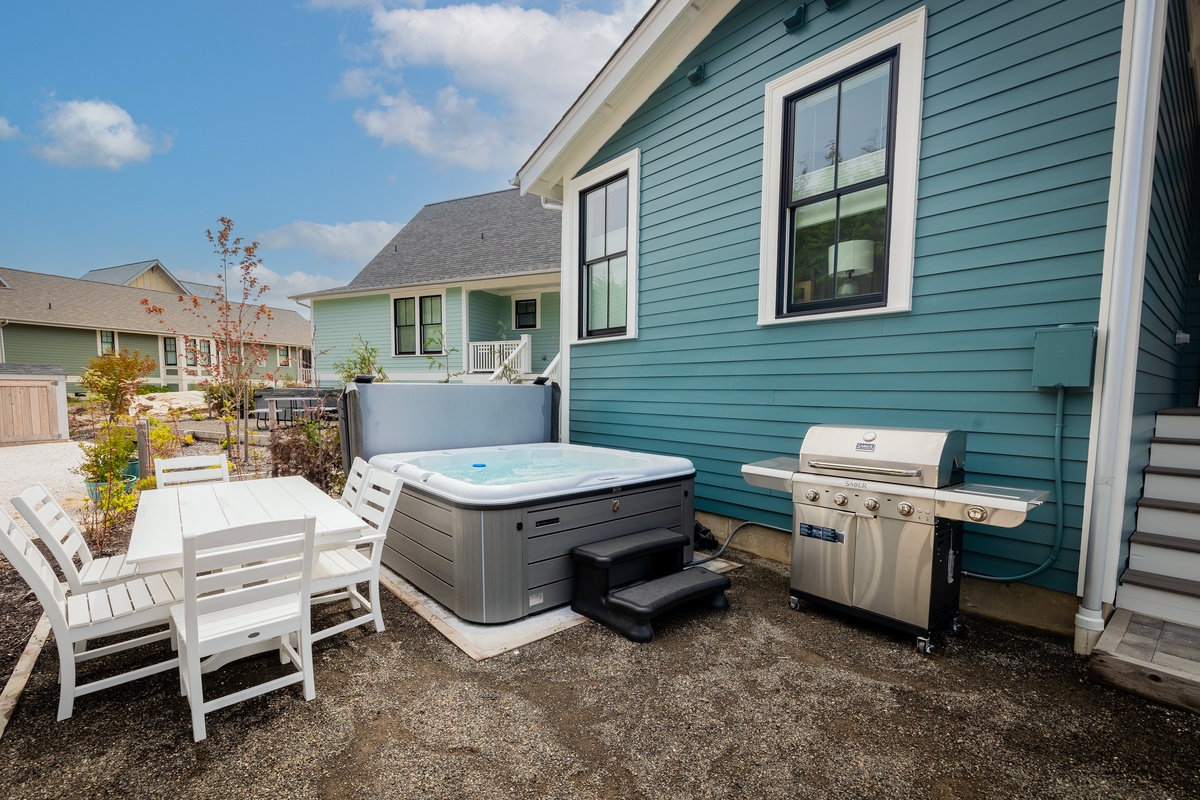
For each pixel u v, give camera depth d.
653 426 4.90
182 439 7.47
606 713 2.09
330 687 2.26
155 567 1.96
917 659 2.50
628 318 5.05
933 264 3.09
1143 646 2.28
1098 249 2.52
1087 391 2.57
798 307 3.82
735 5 4.10
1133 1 2.39
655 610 2.71
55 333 17.95
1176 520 2.68
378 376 10.48
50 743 1.88
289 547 2.01
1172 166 3.13
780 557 3.95
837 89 3.56
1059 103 2.62
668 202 4.68
